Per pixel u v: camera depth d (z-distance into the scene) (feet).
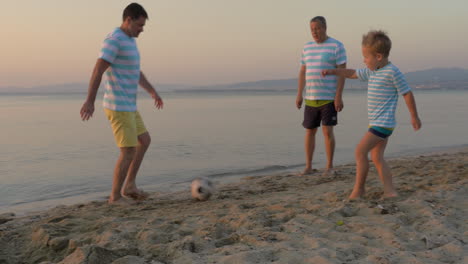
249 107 151.84
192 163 32.55
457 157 27.76
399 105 130.11
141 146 15.43
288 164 30.91
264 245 8.26
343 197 12.92
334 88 18.95
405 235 8.74
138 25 14.02
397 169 20.44
